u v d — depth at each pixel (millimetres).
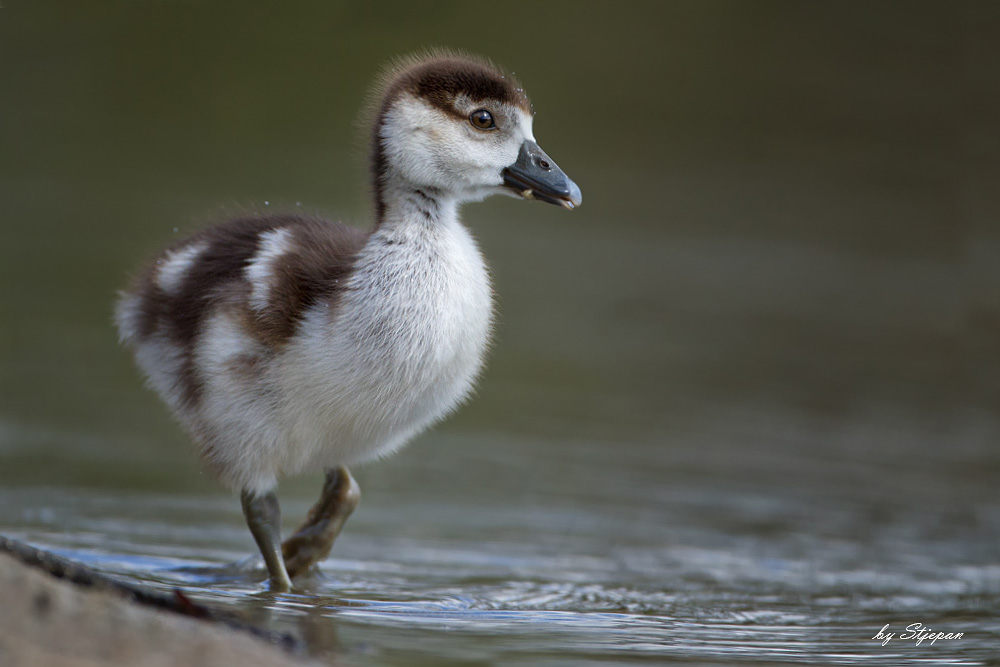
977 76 31547
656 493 13297
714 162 29078
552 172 9352
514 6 32969
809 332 21062
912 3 33562
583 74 31531
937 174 28734
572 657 7297
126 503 11477
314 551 9406
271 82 31016
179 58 31609
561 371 18203
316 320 8461
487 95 9195
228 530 10852
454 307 8750
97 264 21078
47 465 12539
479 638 7578
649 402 17047
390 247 8695
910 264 24891
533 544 11219
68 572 6473
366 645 7102
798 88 31609
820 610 9289
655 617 8711
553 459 14328
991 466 14922
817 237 25953
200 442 8859
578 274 23141
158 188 25891
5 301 18859
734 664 7441
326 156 28859
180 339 8984
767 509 12875
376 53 32062
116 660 5609
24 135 28016
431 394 8812
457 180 9117
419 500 12586
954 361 19969
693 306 21953
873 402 17656
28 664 5410
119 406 15094
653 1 33875
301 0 33031
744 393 17750
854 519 12664
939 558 11375
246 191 25797
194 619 6262
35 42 31672
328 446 8922
